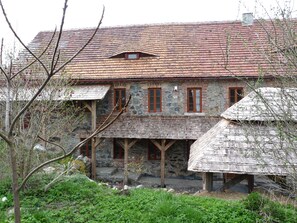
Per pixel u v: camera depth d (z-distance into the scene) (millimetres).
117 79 15211
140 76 15023
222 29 17078
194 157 8961
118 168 15844
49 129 9891
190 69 14922
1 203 6379
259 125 8109
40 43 17219
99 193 7176
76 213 6012
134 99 15484
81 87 15352
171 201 6324
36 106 7766
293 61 4855
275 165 7305
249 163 7730
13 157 2742
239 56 14852
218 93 14602
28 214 5836
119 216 5824
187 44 16531
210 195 7996
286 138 5703
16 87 7344
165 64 15469
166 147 14086
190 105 15070
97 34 18531
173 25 18234
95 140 14688
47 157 8836
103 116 15625
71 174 9398
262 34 15297
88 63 16438
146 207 6172
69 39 18469
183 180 14875
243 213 5914
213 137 9023
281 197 7156
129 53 16203
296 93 6148
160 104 15312
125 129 14508
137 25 18766
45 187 7133
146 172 15672
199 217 5672
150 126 14523
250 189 8062
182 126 14273
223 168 7770
